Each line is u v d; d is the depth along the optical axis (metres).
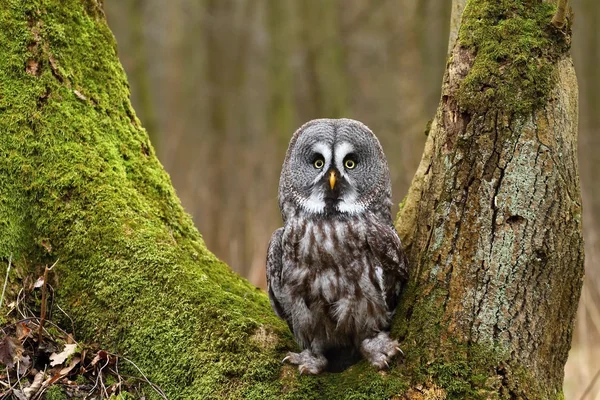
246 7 15.78
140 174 5.14
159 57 15.79
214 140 15.52
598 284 6.60
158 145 14.55
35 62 4.91
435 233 4.19
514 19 4.09
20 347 4.19
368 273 4.35
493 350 4.01
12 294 4.49
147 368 4.35
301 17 15.20
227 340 4.31
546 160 3.98
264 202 13.53
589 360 6.68
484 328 4.03
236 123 15.70
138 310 4.44
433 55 13.95
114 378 4.33
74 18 5.16
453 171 4.12
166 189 5.25
